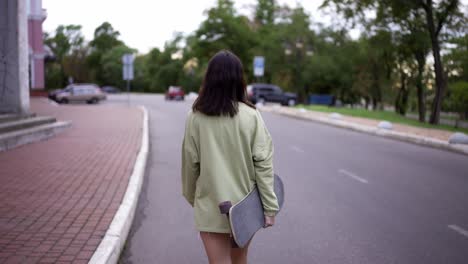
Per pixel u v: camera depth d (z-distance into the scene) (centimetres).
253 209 257
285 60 4556
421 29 2167
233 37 5703
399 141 1496
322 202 679
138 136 1368
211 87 258
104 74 9069
